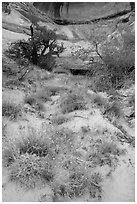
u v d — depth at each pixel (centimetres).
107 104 545
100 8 2884
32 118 473
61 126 456
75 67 1016
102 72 766
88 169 326
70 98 559
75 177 314
